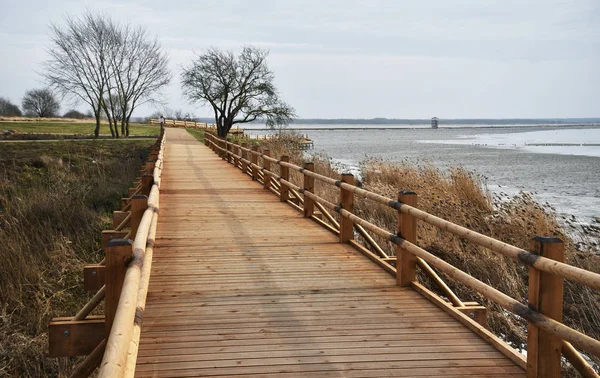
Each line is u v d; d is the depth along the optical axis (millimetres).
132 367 2727
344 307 5180
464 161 38344
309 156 33031
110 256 3479
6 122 66438
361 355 4102
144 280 4004
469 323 4648
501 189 21906
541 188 22250
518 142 76875
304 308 5145
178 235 8414
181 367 3848
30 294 9328
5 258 9961
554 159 40156
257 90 51812
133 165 27875
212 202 11922
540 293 3381
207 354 4078
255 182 15781
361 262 6895
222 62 51281
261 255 7207
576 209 16641
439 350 4207
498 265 9094
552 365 3406
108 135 57719
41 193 16391
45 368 7199
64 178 22781
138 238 3895
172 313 4969
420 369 3877
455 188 14914
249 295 5520
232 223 9453
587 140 82562
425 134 140000
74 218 14844
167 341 4320
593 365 6172
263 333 4512
